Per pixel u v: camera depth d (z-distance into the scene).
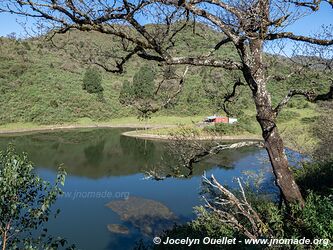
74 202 18.56
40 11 4.81
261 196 10.55
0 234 4.57
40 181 4.73
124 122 54.16
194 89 48.62
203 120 42.53
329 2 4.46
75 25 5.04
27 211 4.77
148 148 34.94
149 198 19.28
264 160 21.16
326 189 7.80
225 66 5.89
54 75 61.62
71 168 26.70
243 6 5.15
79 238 14.21
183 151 7.50
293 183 5.93
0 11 4.67
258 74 5.90
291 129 30.12
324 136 17.09
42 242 4.96
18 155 4.61
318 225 5.29
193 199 18.77
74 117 53.41
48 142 38.41
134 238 14.31
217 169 24.67
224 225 7.30
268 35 4.94
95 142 38.94
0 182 4.33
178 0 4.95
